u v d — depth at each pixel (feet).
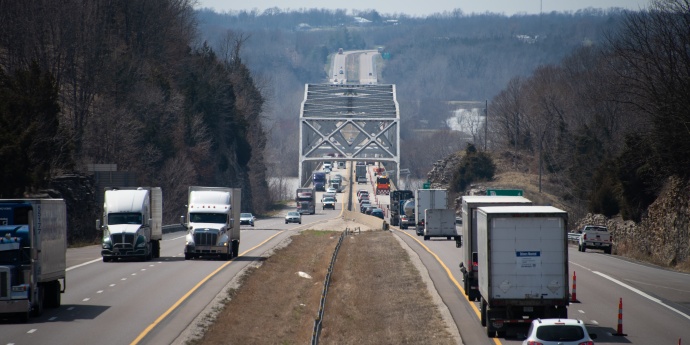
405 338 330.13
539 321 268.00
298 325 380.17
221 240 580.30
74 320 336.08
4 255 326.44
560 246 320.70
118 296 402.72
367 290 484.33
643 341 313.53
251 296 434.30
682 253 653.71
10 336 301.84
